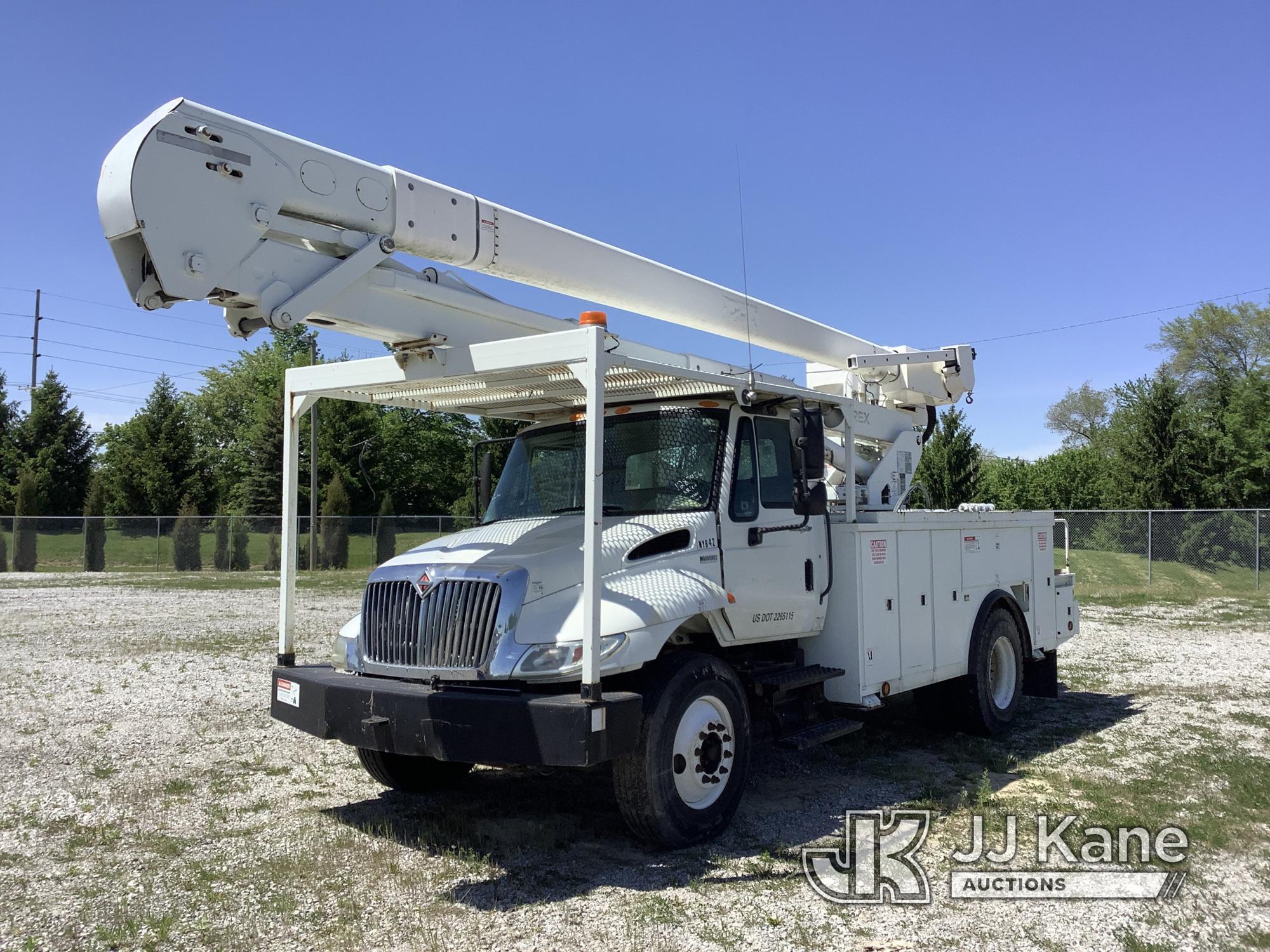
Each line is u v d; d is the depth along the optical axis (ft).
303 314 15.46
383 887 15.05
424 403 21.11
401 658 16.85
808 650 21.77
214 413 202.69
